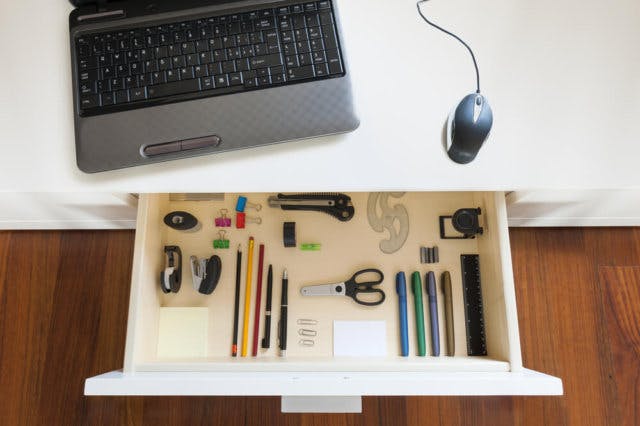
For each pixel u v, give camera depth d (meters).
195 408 0.98
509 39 0.74
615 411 0.96
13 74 0.72
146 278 0.74
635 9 0.76
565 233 1.04
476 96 0.65
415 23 0.75
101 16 0.71
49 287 1.02
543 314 1.00
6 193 0.69
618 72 0.73
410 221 0.85
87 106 0.67
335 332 0.80
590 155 0.69
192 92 0.68
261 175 0.67
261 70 0.69
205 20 0.70
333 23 0.71
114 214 0.89
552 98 0.71
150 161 0.66
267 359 0.76
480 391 0.60
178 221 0.82
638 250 1.03
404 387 0.59
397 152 0.68
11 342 0.99
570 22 0.75
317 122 0.67
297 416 0.98
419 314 0.80
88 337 1.00
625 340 0.99
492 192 0.75
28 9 0.75
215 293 0.82
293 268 0.83
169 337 0.79
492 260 0.75
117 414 0.97
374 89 0.71
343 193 0.85
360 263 0.83
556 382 0.60
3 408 0.97
